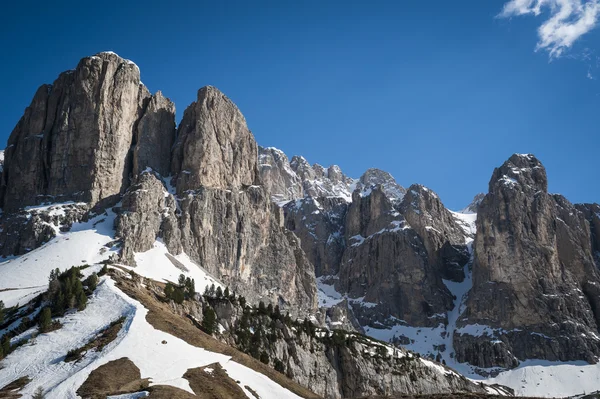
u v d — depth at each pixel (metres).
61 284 150.62
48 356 112.81
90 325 128.00
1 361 111.62
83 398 93.69
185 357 122.56
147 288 174.12
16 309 151.12
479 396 158.75
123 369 107.69
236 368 130.38
